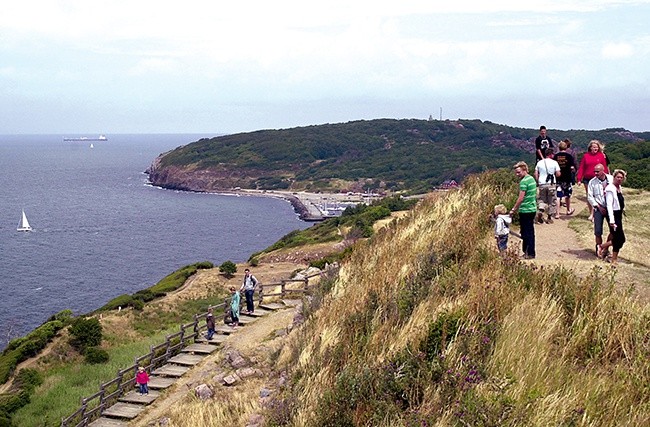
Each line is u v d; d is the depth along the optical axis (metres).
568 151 17.52
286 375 14.63
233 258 89.19
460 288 10.70
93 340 34.91
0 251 91.50
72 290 68.38
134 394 18.17
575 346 8.23
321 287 19.80
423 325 9.87
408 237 18.28
